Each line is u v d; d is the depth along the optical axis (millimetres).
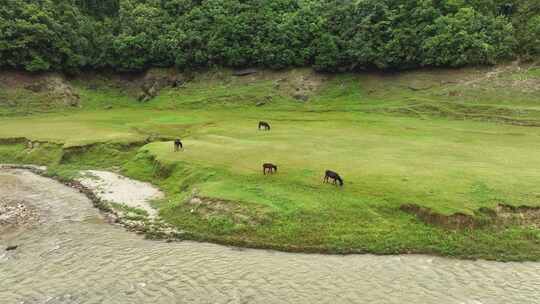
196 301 16812
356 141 39938
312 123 52500
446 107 56281
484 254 20500
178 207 26516
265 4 85312
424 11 70062
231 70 81062
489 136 42312
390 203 24016
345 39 75875
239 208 24438
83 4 92812
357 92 70625
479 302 16688
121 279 18703
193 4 89938
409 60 69312
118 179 34969
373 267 19531
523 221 22422
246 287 17859
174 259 20609
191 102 72750
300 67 78312
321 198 25031
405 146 37438
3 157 43188
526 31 64312
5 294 17562
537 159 32062
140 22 84812
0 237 23641
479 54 63500
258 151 35906
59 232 24250
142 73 85375
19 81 71188
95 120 58125
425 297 17031
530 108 51438
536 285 17953
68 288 17984
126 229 24547
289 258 20500
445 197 24094
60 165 39469
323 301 16750
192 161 33875
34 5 76250
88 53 83062
